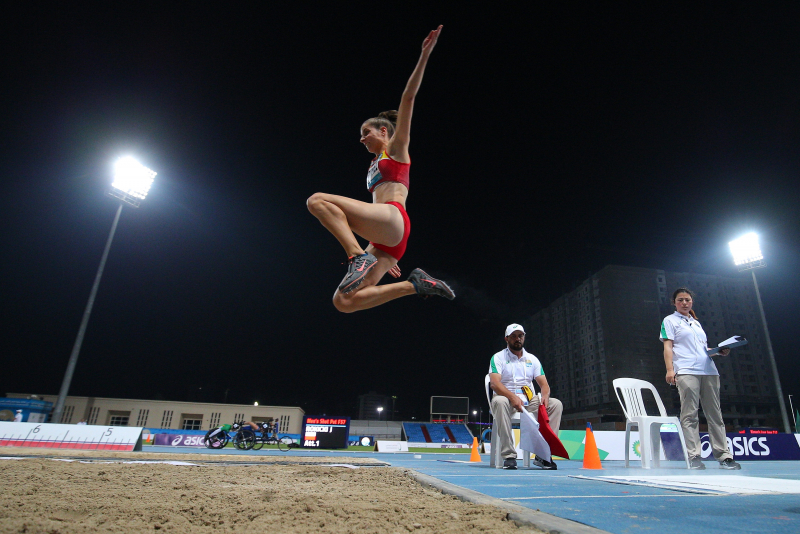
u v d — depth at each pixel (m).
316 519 1.88
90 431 9.09
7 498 2.33
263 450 15.57
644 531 1.67
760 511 2.12
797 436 8.89
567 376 78.19
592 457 5.87
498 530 1.69
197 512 2.04
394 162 2.56
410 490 2.97
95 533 1.61
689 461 5.21
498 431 5.63
